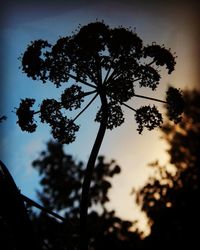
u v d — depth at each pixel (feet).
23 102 10.28
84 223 9.79
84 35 10.05
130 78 10.62
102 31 10.32
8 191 9.02
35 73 10.22
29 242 8.94
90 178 10.12
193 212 21.94
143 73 10.55
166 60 10.83
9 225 8.96
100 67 10.39
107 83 10.50
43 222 20.26
